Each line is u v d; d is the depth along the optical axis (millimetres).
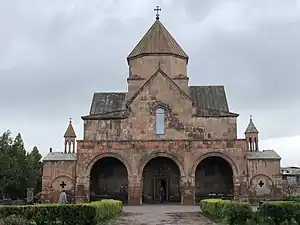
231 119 48500
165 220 27438
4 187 66500
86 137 48000
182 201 43469
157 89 47875
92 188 47344
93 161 44469
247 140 52906
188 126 47188
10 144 71562
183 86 51219
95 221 23922
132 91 51125
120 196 47250
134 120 47500
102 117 48125
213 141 44562
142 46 52406
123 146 44625
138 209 37250
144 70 51250
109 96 54750
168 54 51250
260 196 44719
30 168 75188
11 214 22422
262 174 45125
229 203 24812
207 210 30812
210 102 52750
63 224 23219
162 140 44625
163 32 53188
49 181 45781
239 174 43906
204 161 48000
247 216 23812
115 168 48000
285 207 22438
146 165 47531
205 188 47469
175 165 47531
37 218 23078
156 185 47406
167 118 47281
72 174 45906
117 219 28188
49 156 47312
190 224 25109
